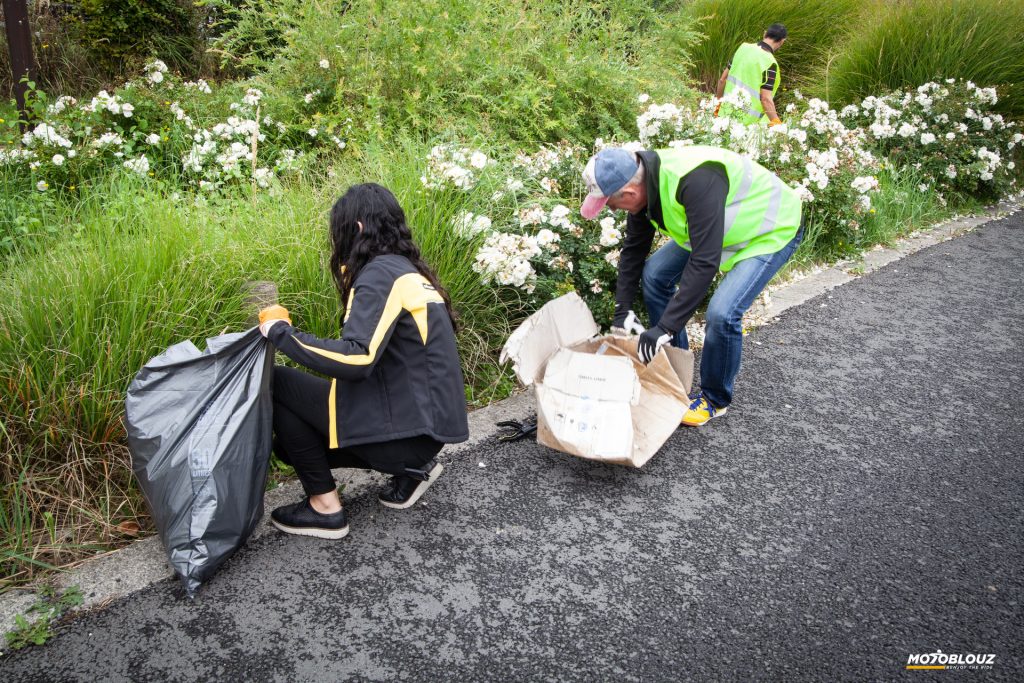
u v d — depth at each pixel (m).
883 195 6.96
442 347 2.44
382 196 2.46
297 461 2.58
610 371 3.07
